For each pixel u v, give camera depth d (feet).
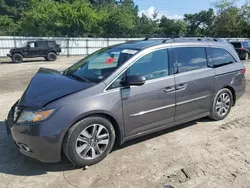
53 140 9.82
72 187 9.46
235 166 11.00
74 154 10.30
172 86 12.94
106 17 140.87
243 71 17.20
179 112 13.64
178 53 13.61
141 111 11.97
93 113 10.46
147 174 10.30
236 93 16.87
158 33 196.13
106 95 10.85
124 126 11.59
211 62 15.25
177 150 12.37
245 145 13.04
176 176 10.19
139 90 11.74
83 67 13.32
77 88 10.71
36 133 9.66
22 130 9.89
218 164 11.13
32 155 10.14
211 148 12.63
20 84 30.37
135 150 12.31
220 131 14.78
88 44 95.86
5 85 29.63
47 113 9.75
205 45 15.15
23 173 10.39
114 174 10.30
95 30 135.13
